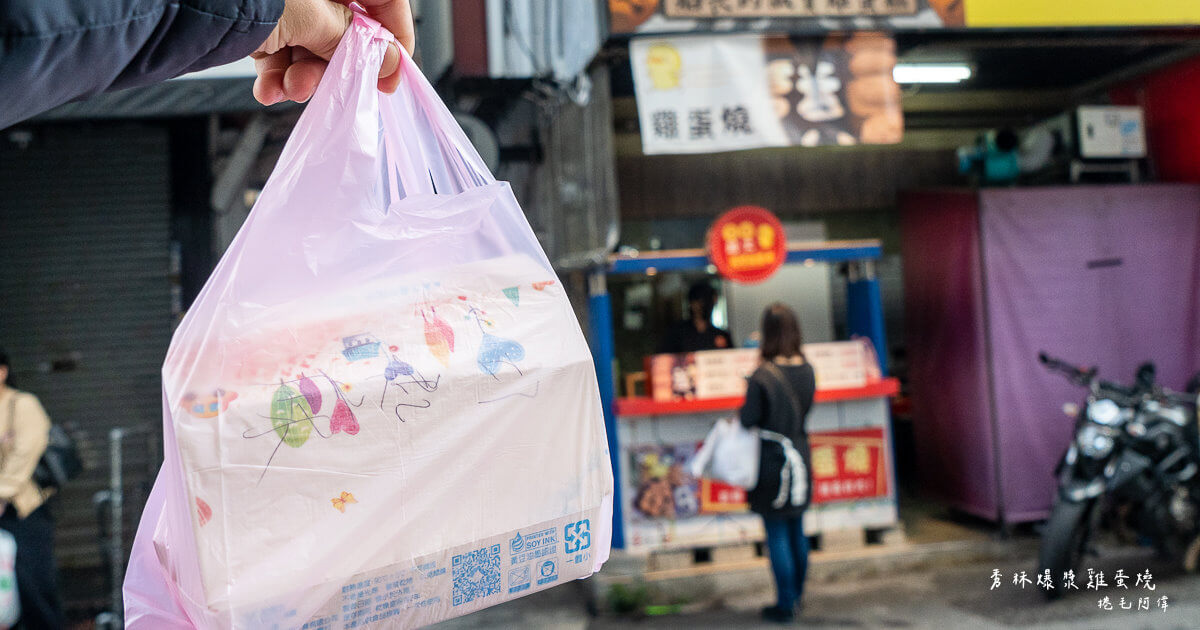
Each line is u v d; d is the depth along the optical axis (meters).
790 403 5.02
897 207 8.17
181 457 0.93
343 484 0.99
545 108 6.94
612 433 6.01
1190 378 6.70
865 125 5.45
